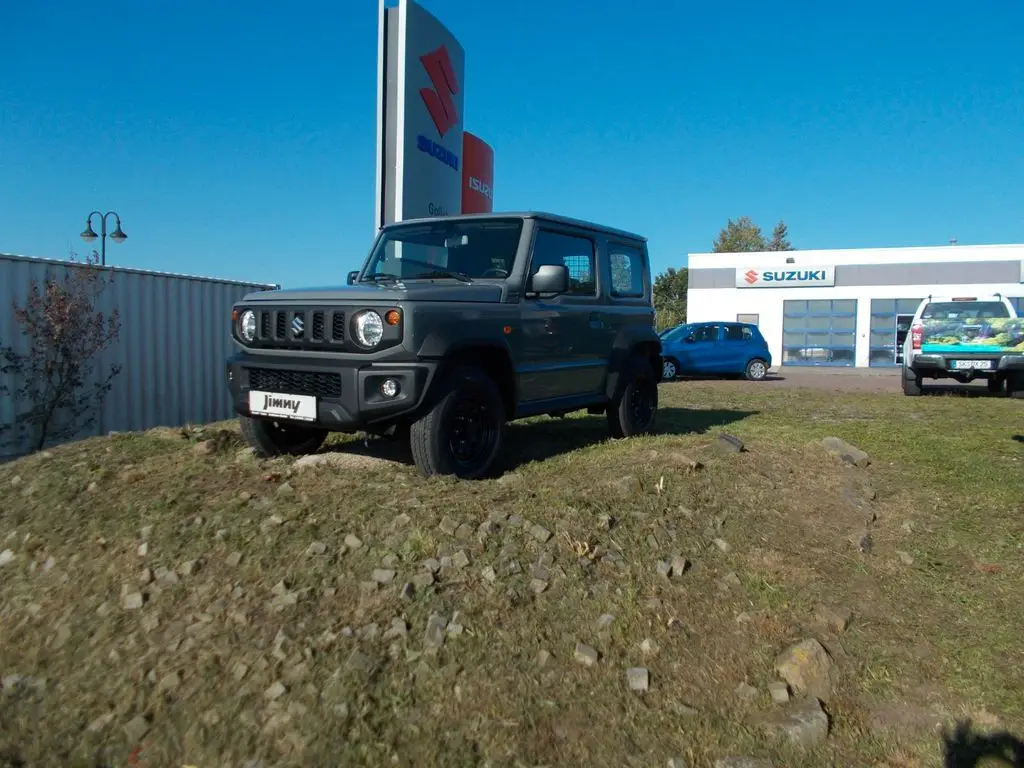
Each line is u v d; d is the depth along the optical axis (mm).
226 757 2787
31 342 8141
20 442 8188
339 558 3807
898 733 2965
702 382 19875
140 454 5586
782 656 3281
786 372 29156
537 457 6082
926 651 3445
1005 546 4508
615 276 6879
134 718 2994
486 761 2715
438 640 3238
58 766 2850
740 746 2844
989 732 2965
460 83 11836
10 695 3240
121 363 9133
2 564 4223
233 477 4945
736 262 35438
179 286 9844
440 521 4109
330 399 4855
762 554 4199
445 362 4922
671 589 3748
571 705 2973
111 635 3484
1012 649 3465
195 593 3674
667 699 3045
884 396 13977
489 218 5957
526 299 5645
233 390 5367
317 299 4988
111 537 4215
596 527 4207
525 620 3412
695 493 4875
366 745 2758
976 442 7273
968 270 32406
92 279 8664
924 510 5082
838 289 34094
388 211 10273
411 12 10148
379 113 10156
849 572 4113
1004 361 13391
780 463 5664
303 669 3096
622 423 6910
